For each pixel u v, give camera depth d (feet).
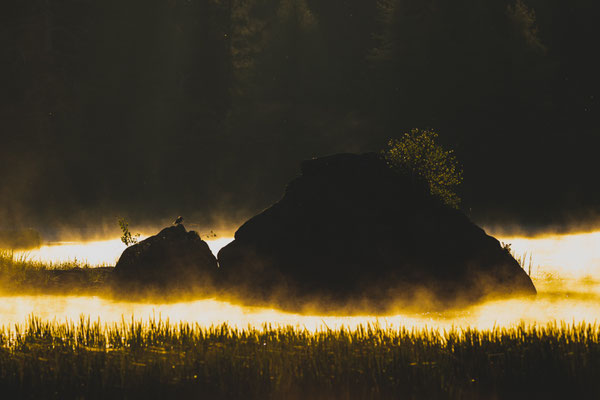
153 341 48.16
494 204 234.99
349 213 82.33
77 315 67.26
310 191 85.30
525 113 286.05
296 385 39.29
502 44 292.81
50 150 280.72
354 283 76.64
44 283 83.97
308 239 80.84
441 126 291.79
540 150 271.49
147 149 300.20
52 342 47.75
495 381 39.86
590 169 255.29
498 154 272.31
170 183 278.46
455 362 42.09
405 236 80.89
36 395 39.04
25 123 280.51
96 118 304.30
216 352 44.19
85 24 303.07
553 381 39.70
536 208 224.94
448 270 78.13
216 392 38.91
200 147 299.17
